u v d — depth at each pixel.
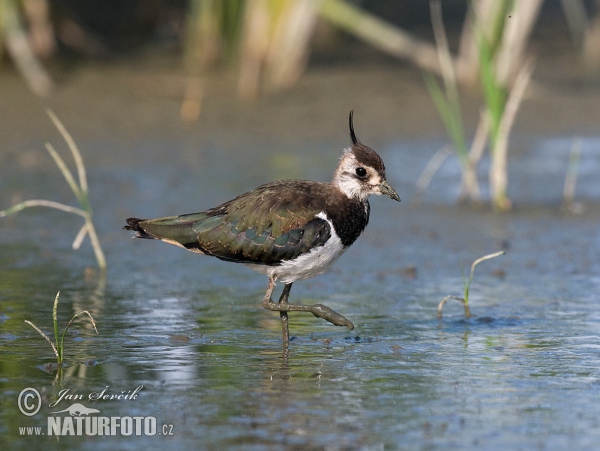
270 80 26.20
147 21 29.16
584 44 30.86
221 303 13.51
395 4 32.69
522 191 20.06
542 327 12.38
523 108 25.75
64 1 28.75
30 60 25.11
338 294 13.96
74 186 14.88
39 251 15.99
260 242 11.67
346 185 11.98
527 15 23.11
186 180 20.19
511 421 9.27
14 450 8.69
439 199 19.61
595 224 17.78
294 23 25.61
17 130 22.94
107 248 16.28
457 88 26.64
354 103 25.73
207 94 25.61
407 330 12.29
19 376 10.45
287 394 9.96
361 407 9.60
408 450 8.60
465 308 12.84
